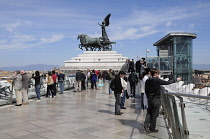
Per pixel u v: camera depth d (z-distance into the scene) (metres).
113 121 9.33
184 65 33.56
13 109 12.40
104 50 64.88
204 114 4.14
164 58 26.58
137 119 9.71
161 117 9.32
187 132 4.44
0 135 7.35
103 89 26.02
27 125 8.65
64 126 8.48
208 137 4.06
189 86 18.61
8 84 15.74
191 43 34.75
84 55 61.72
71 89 26.64
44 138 7.02
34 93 19.17
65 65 60.47
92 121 9.33
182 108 4.57
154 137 6.80
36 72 15.99
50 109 12.33
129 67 20.83
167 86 24.64
